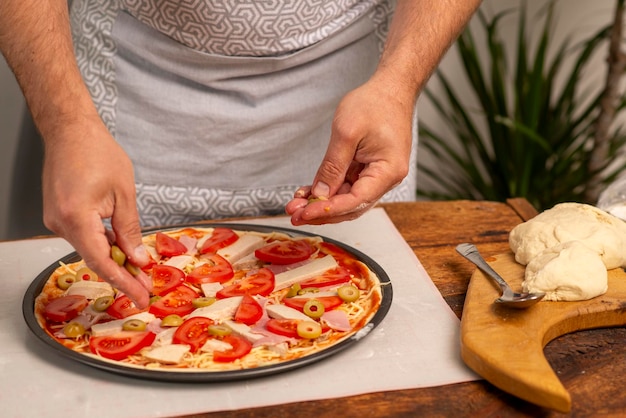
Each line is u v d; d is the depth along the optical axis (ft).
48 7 4.05
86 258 3.45
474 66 9.31
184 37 5.07
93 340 3.67
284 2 4.99
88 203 3.37
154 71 5.34
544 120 9.47
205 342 3.73
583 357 3.71
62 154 3.49
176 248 4.73
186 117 5.36
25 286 4.43
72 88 3.80
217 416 3.25
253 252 4.75
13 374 3.56
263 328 3.87
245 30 5.03
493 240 5.02
